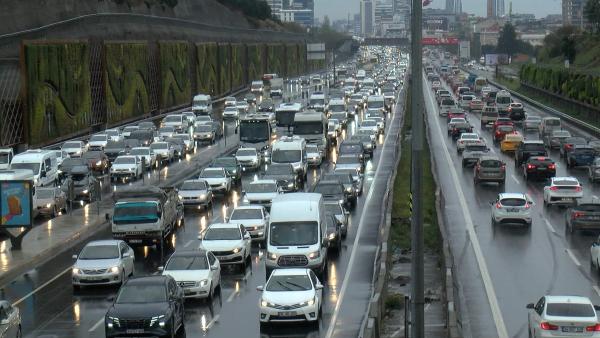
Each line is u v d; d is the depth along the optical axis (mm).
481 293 58531
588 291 58656
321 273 63531
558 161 140125
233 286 62812
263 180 101812
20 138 150125
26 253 75375
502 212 84250
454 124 173875
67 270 69812
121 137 164625
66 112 167375
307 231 64250
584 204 80938
